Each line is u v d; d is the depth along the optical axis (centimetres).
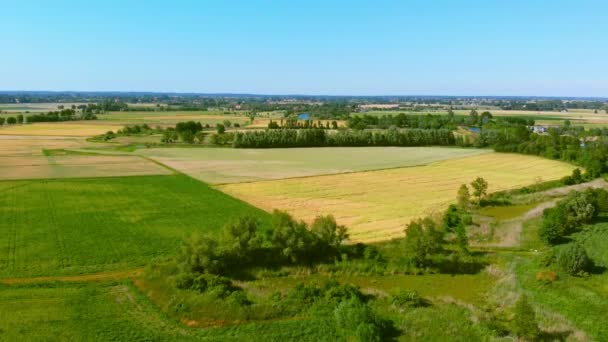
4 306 3450
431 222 4656
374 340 2994
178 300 3562
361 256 4550
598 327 3206
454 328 3209
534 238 5319
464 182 8806
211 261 4066
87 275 4119
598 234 5397
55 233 5200
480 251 4931
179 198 7050
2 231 5241
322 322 3306
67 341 2983
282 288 3934
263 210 6431
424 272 4353
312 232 4509
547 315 3409
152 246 4844
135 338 3055
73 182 8106
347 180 8850
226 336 3125
